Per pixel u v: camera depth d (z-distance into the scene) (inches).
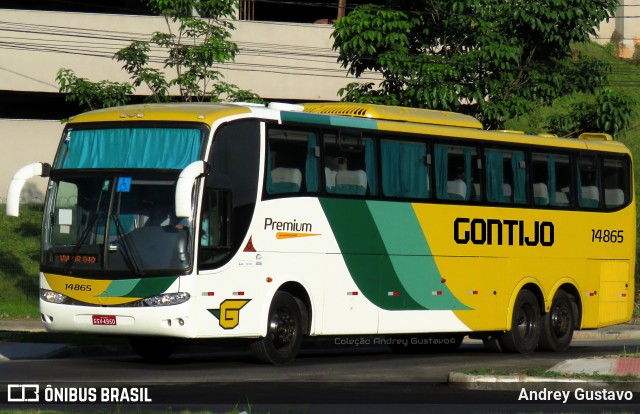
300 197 1269.7
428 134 1438.2
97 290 1164.5
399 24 1964.8
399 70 1952.5
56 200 1213.1
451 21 1994.3
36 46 2694.4
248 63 2790.4
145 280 1150.3
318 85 2829.7
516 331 1552.7
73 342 1503.4
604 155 1705.2
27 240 2423.7
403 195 1397.6
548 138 1619.1
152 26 2699.3
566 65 2069.4
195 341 1193.4
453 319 1455.5
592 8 2011.6
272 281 1232.8
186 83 1961.1
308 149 1285.7
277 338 1248.8
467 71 1972.2
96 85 1993.1
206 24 2021.4
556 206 1614.2
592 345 1897.1
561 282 1615.4
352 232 1330.0
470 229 1482.5
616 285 1713.8
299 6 3486.7
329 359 1412.4
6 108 2997.0
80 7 3176.7
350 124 1339.8
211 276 1164.5
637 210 2952.8
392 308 1378.0
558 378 1058.1
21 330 1747.0
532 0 1993.1
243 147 1208.2
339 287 1314.0
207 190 1164.5
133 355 1480.1
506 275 1531.7
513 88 2018.9
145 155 1185.4
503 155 1541.6
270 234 1230.3
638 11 3695.9
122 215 1171.3
